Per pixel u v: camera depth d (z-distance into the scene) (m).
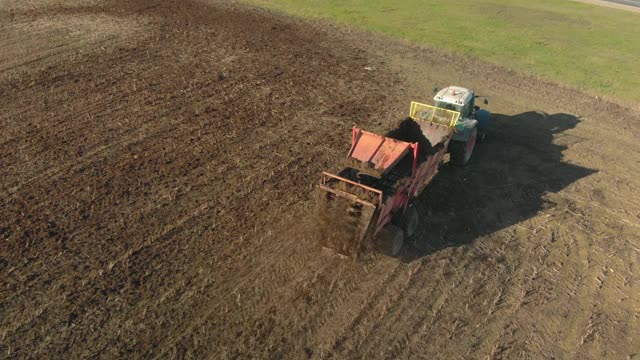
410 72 23.17
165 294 9.70
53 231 11.23
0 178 13.09
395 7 34.97
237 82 20.45
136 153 14.65
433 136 14.03
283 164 14.54
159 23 28.03
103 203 12.29
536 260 11.38
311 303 9.75
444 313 9.73
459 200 13.51
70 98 18.06
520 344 9.15
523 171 15.23
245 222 11.93
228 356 8.52
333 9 33.69
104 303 9.42
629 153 16.73
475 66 24.56
